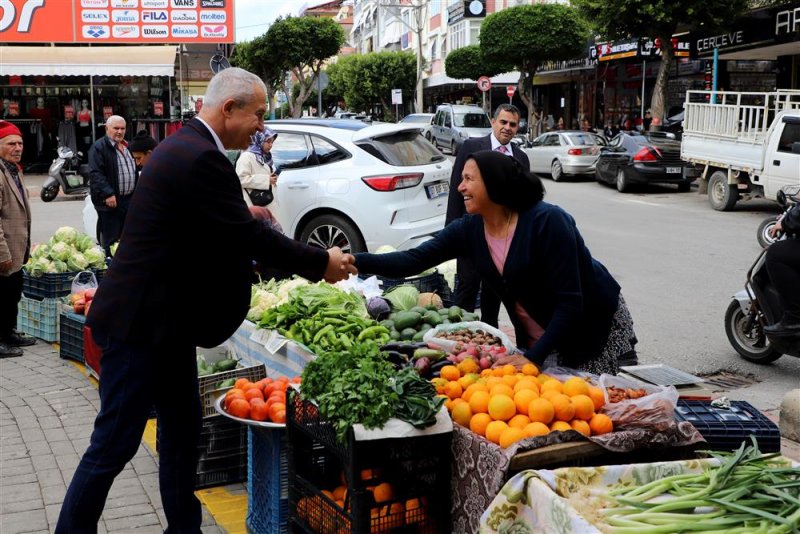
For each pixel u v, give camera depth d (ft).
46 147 91.09
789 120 50.31
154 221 11.47
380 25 274.36
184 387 12.57
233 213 11.71
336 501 11.97
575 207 59.67
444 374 13.12
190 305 11.84
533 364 12.95
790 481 9.60
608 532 9.26
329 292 18.67
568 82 143.74
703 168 61.21
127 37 87.51
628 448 11.10
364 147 33.19
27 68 76.02
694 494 9.66
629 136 70.38
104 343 11.77
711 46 80.43
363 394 10.77
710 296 31.81
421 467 11.20
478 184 12.94
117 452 11.73
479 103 172.14
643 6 75.05
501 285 13.65
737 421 13.26
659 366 15.85
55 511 14.53
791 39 68.18
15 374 23.03
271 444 13.04
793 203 23.90
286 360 16.98
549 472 10.09
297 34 159.84
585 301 14.19
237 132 12.20
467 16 161.79
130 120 89.66
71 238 27.89
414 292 20.85
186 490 12.85
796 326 21.26
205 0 88.48
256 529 13.71
